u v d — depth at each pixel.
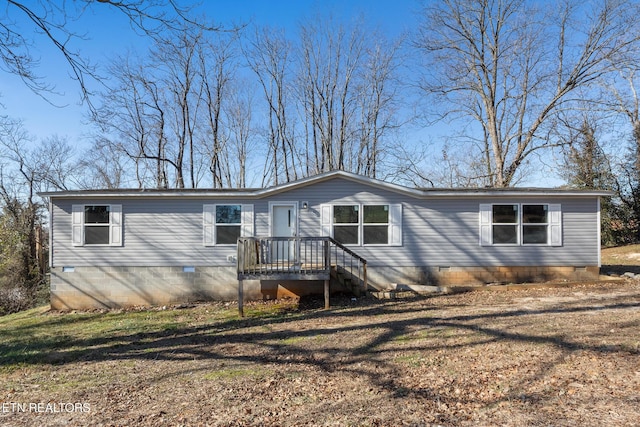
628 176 23.92
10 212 21.78
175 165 24.88
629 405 3.91
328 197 12.44
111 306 12.12
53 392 5.05
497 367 5.22
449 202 12.53
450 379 4.89
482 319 8.10
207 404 4.45
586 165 23.95
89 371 5.95
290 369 5.61
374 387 4.75
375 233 12.45
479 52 22.91
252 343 7.25
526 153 22.08
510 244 12.46
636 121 23.22
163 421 4.05
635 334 6.38
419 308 9.77
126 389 5.08
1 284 18.81
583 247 12.50
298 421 3.92
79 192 11.91
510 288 11.69
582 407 3.93
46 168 24.48
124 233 12.24
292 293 12.35
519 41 21.56
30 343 7.99
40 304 17.00
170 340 7.83
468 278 12.40
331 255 12.36
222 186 26.78
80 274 12.13
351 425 3.78
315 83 26.52
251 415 4.11
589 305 9.08
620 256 19.88
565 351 5.70
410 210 12.49
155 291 12.22
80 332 8.92
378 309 9.98
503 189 12.31
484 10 22.08
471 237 12.48
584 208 12.55
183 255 12.29
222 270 12.32
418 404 4.20
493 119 22.78
